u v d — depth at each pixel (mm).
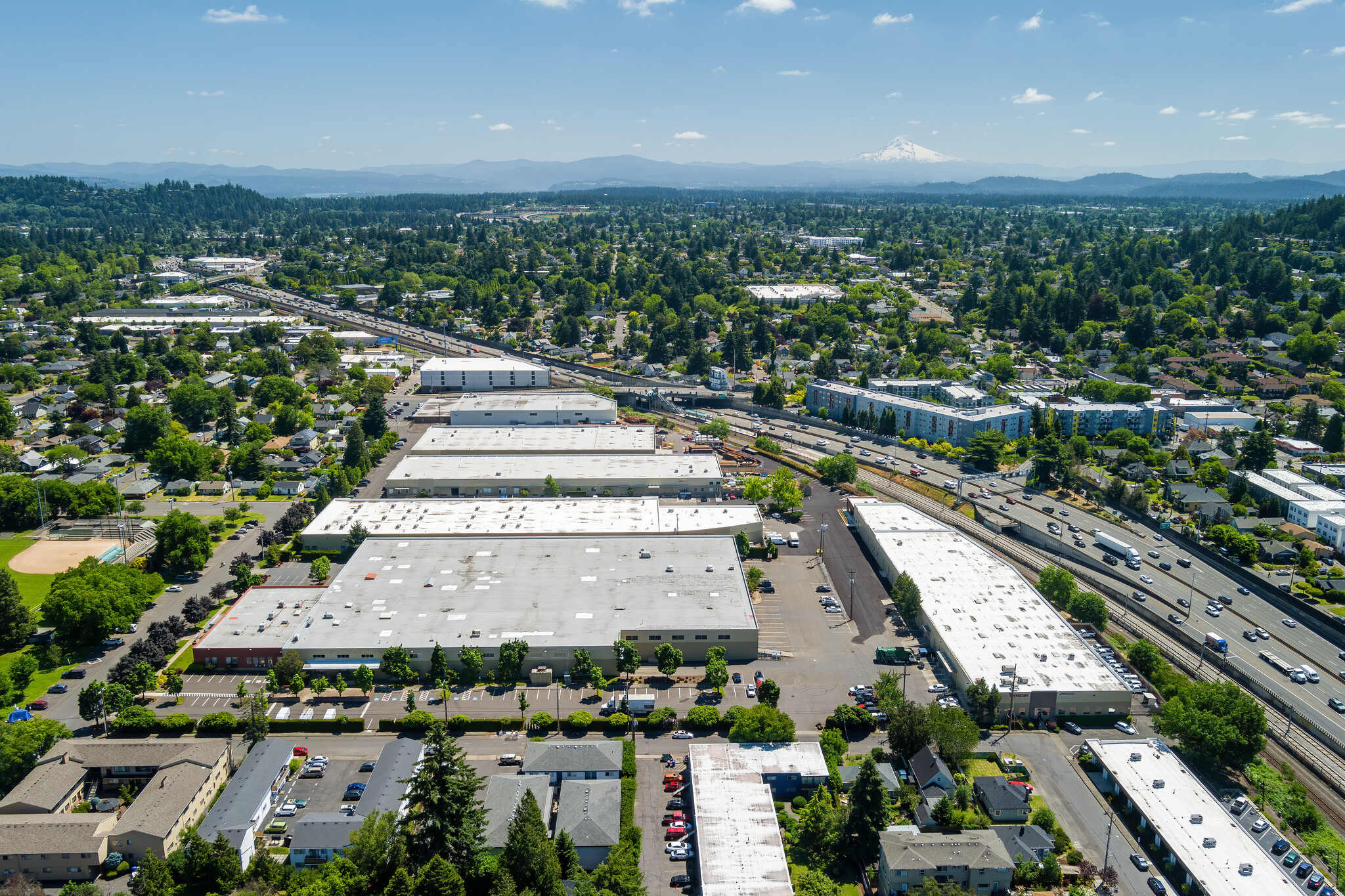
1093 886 134875
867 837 140375
